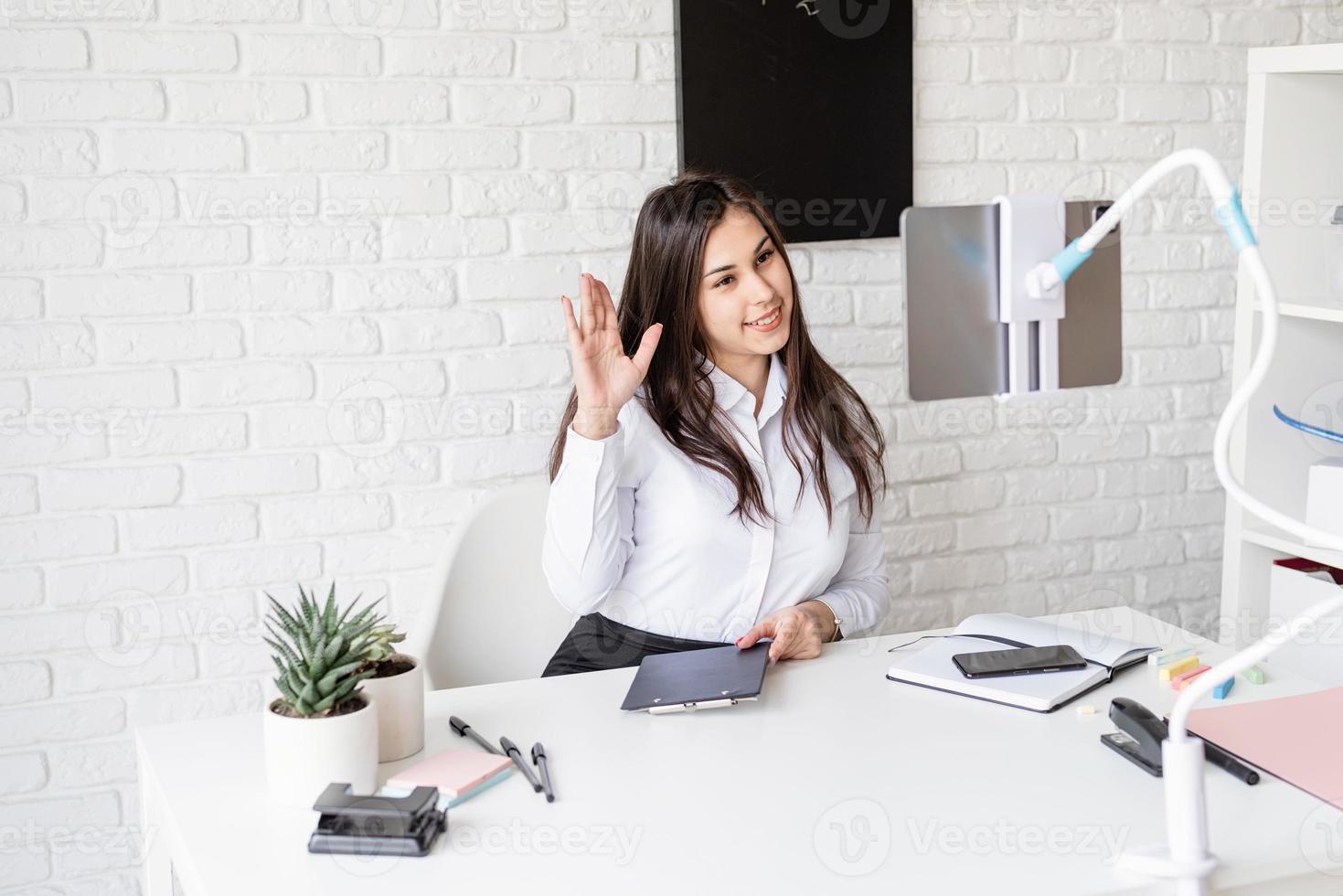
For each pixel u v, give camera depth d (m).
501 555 2.10
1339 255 2.19
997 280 1.30
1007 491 2.76
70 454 2.15
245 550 2.26
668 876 1.12
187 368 2.19
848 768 1.35
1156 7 2.74
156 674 2.24
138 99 2.11
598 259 2.39
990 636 1.71
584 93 2.35
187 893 1.19
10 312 2.09
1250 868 1.13
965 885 1.10
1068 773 1.33
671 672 1.60
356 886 1.12
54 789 2.21
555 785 1.32
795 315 1.92
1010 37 2.63
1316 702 1.49
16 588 2.15
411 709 1.39
